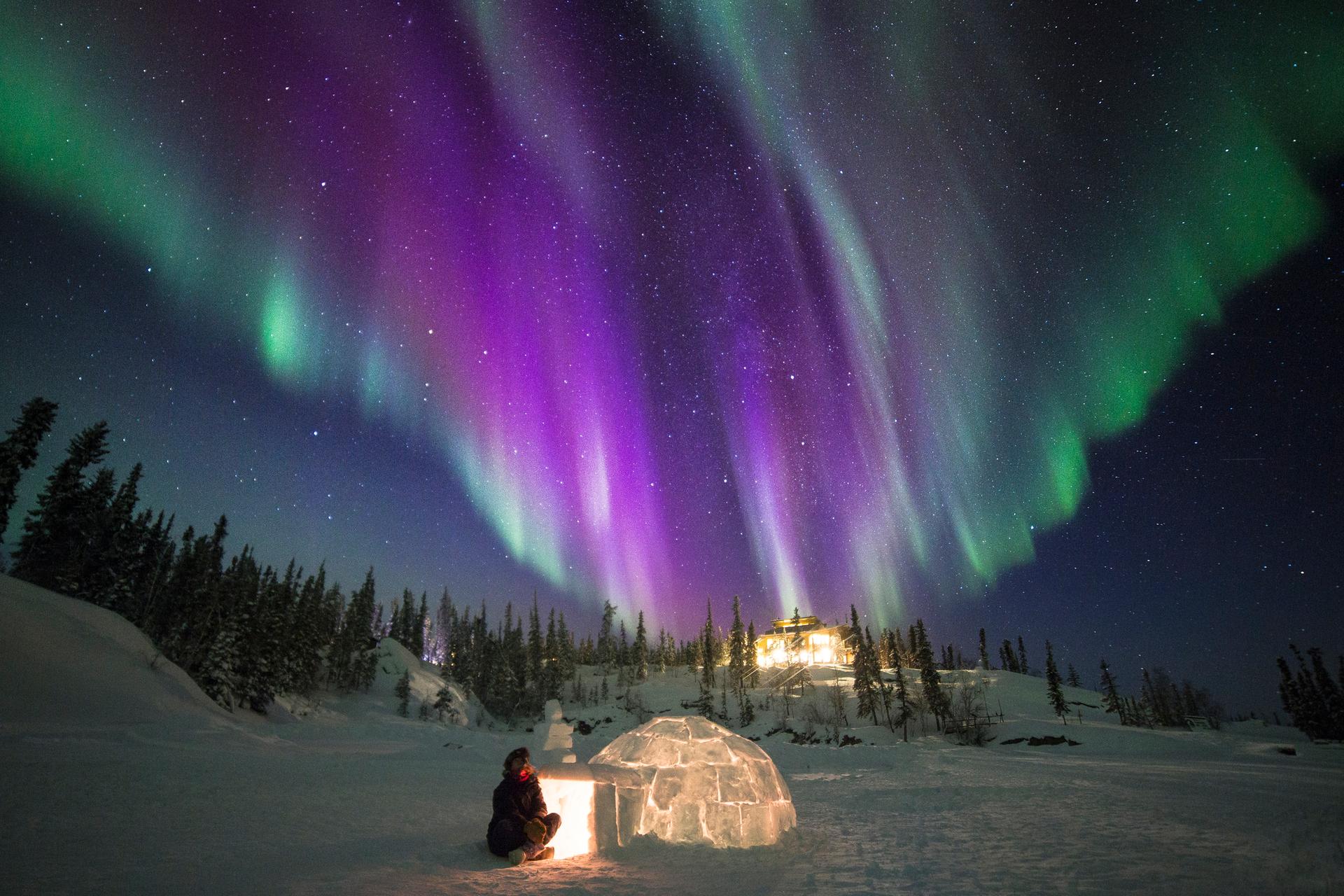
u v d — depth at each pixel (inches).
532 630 5049.2
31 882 258.8
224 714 1576.0
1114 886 285.0
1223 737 2728.8
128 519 2652.6
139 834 365.7
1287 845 365.4
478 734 2062.0
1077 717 3978.8
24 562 2229.3
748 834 406.6
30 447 1998.0
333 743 1620.3
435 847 376.2
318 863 321.7
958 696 4175.7
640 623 5782.5
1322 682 3442.4
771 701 4296.3
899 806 612.4
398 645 4003.4
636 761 439.8
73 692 1184.2
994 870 323.0
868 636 3900.1
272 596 2719.0
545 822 354.6
